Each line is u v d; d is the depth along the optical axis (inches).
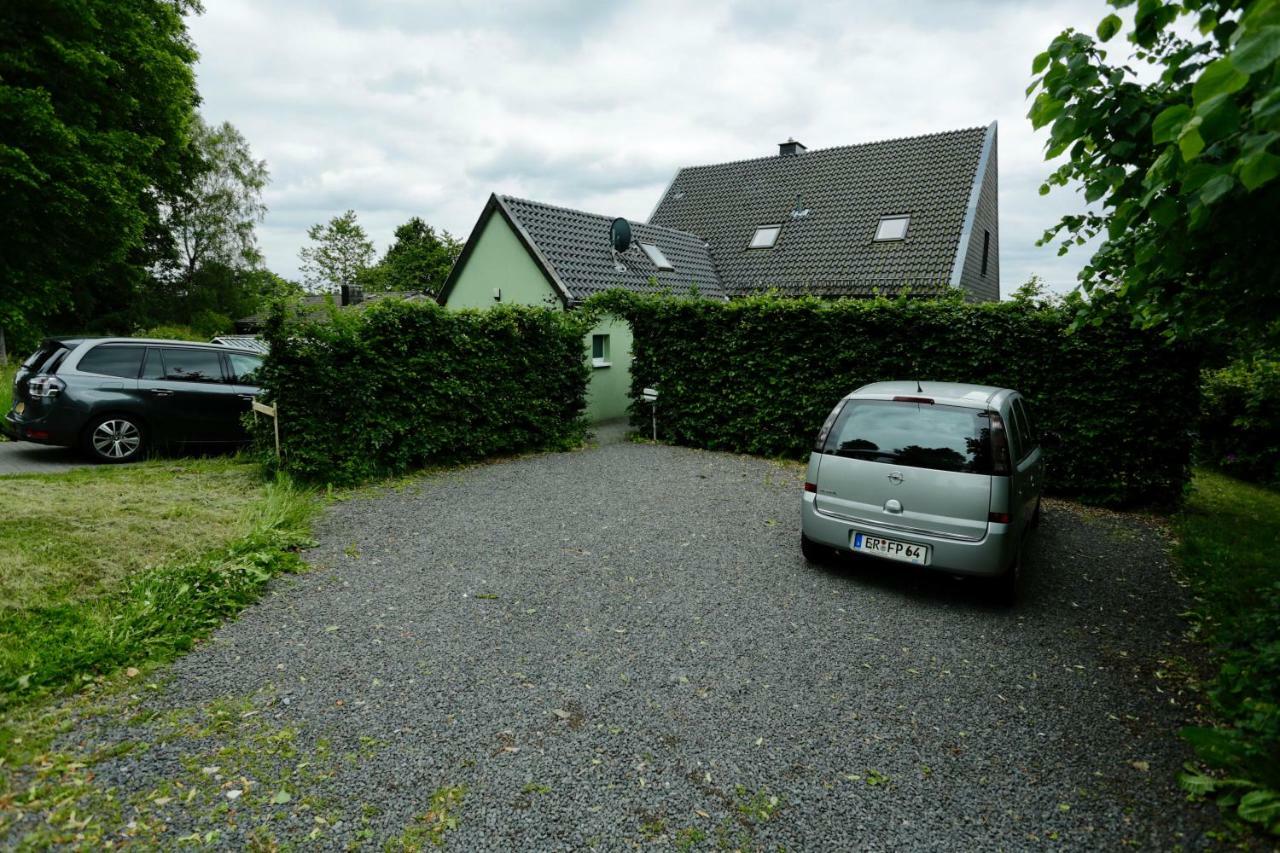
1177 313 177.9
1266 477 472.4
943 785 124.8
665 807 117.6
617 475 392.2
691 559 248.2
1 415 449.4
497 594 211.8
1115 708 151.6
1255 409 461.4
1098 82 137.2
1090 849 108.9
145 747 127.0
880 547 213.8
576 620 194.5
